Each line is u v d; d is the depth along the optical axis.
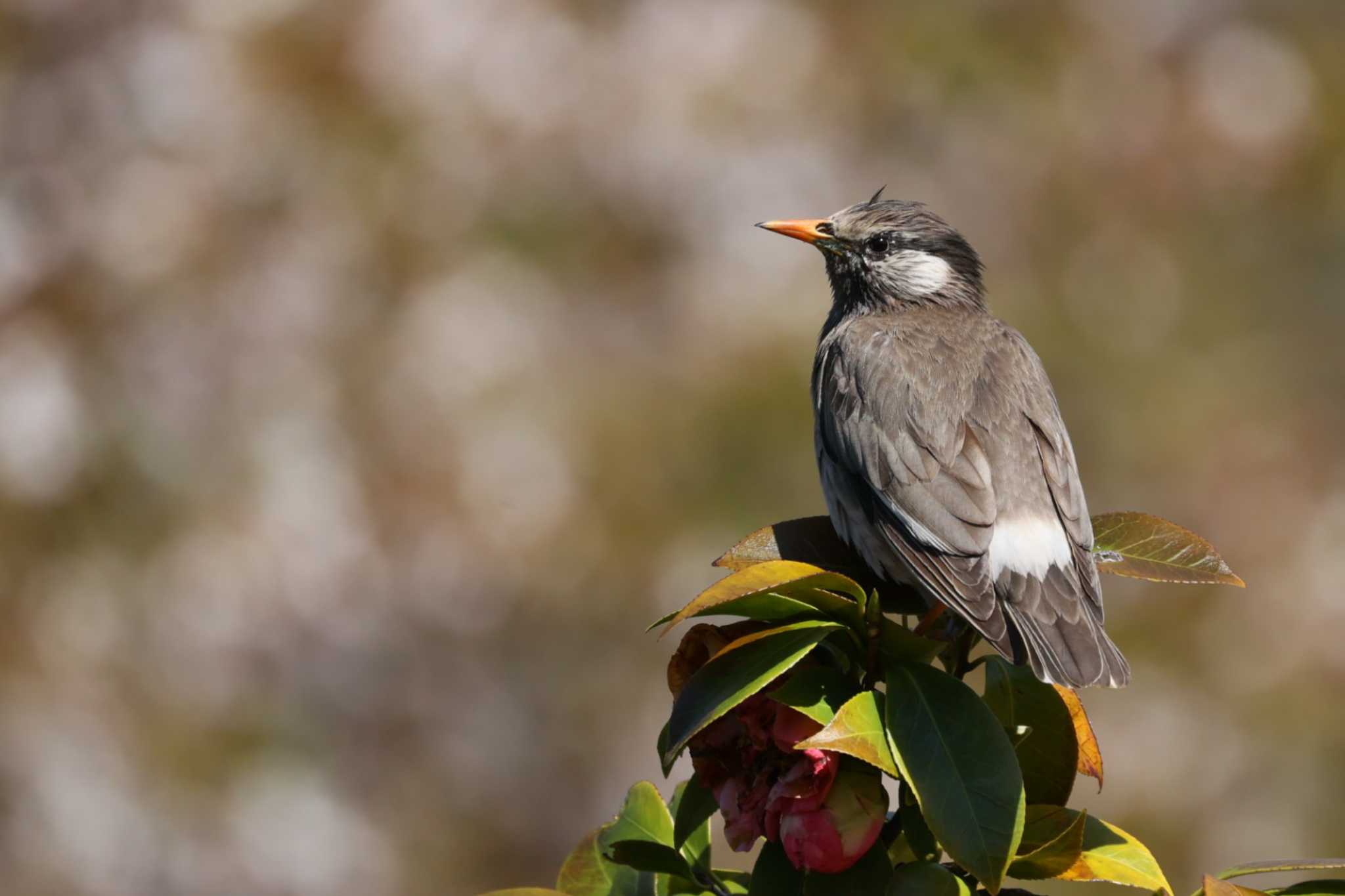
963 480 6.08
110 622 14.49
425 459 15.41
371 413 15.62
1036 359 6.73
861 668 4.54
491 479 15.27
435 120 16.77
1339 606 14.84
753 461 15.24
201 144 16.39
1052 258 17.09
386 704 14.66
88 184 16.17
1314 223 17.72
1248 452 15.80
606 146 16.88
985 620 5.56
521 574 14.98
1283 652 14.62
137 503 15.01
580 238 16.45
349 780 14.41
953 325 6.92
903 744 4.16
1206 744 14.11
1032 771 4.76
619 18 17.53
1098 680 5.36
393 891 14.08
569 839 14.37
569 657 14.82
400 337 15.85
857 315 7.71
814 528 5.50
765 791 4.28
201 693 14.45
